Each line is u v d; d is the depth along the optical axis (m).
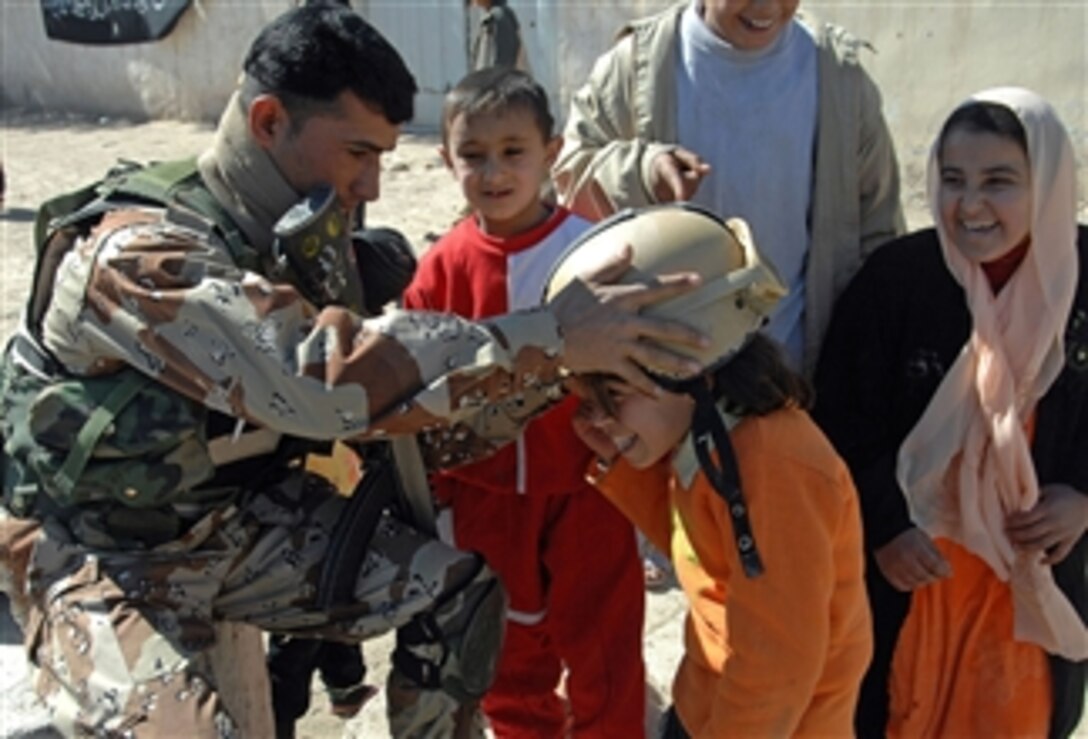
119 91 14.45
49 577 2.11
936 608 2.54
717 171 2.83
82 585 2.06
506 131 2.53
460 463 2.38
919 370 2.49
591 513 2.68
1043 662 2.54
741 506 1.99
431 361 1.91
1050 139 2.30
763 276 2.00
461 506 2.77
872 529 2.49
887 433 2.55
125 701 1.95
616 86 2.91
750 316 2.03
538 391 2.26
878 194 2.89
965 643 2.55
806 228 2.84
